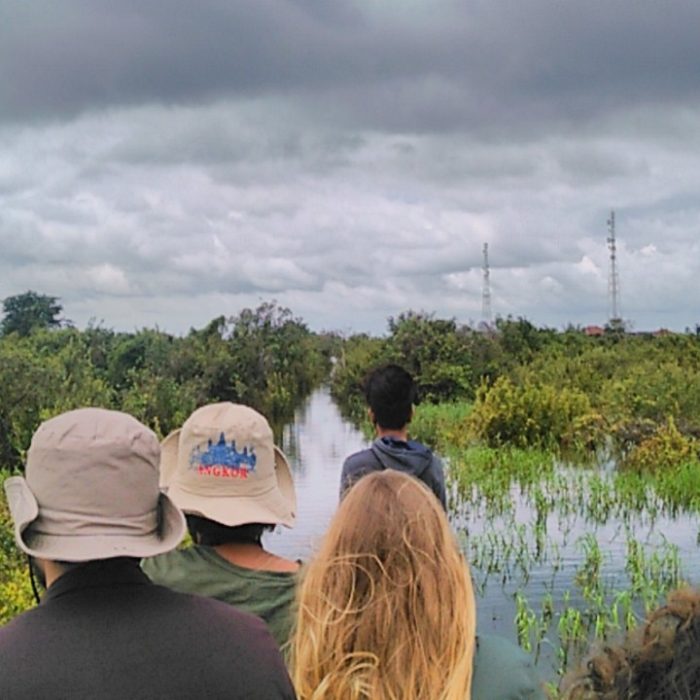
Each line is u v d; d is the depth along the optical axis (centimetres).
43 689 213
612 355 3347
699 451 1892
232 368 2939
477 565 1120
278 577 323
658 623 183
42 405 1560
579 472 1812
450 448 2167
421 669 218
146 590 229
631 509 1476
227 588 320
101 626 220
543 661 800
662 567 1077
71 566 229
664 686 178
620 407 2275
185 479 339
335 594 225
